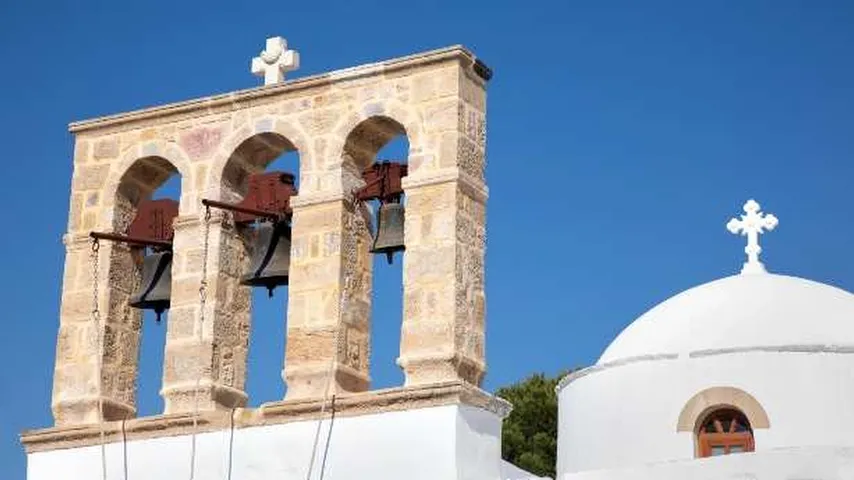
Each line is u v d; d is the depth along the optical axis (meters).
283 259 16.23
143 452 15.89
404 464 14.47
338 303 15.48
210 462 15.47
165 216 17.05
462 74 15.66
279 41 16.88
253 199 16.52
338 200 15.84
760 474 17.91
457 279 14.98
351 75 16.05
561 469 23.33
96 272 17.00
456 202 15.19
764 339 21.91
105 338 16.75
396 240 15.70
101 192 17.25
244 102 16.64
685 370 21.31
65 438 16.33
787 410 20.44
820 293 23.14
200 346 16.02
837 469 17.64
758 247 25.05
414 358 14.84
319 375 15.32
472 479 14.43
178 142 16.95
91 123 17.48
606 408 22.16
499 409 15.05
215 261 16.27
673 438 21.06
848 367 20.66
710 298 23.55
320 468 14.87
